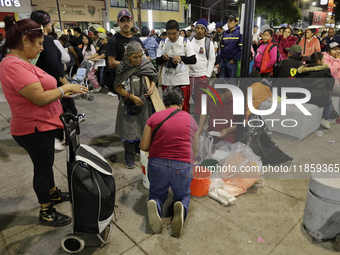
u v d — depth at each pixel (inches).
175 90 90.9
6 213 99.5
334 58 225.5
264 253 80.6
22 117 79.0
